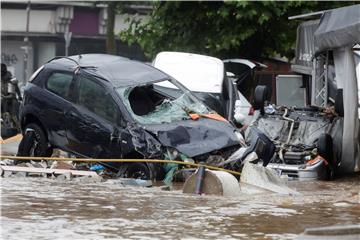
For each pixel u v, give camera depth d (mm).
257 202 27844
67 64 36469
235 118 43250
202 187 29328
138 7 89688
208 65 46469
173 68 45781
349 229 21250
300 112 42250
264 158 33719
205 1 63062
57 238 20266
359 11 36406
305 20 54500
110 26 88625
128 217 23672
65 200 26781
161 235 21109
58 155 40938
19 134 53688
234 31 62625
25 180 32031
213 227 22500
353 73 38906
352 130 39094
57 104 35844
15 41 117250
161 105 35250
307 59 49344
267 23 63062
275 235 21625
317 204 28016
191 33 64812
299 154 38062
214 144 32812
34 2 114375
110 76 35031
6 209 24531
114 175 34375
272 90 62969
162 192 29422
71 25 116625
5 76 55719
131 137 32781
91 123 34344
